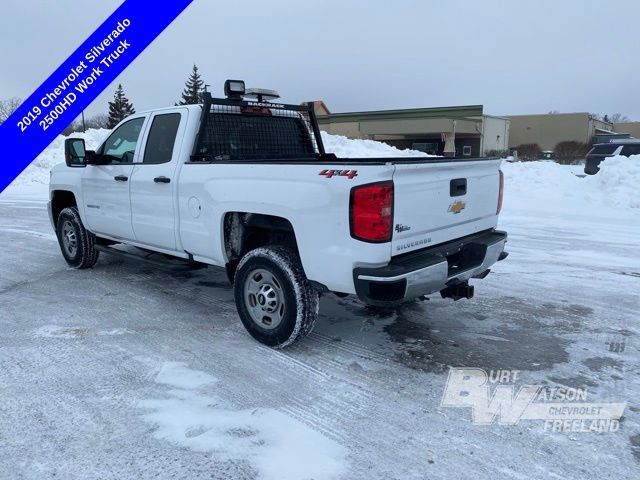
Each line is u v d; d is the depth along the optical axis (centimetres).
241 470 267
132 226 542
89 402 331
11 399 334
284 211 385
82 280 616
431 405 333
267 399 338
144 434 296
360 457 279
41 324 468
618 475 265
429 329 464
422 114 4494
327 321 483
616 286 600
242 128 535
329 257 364
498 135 4994
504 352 415
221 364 388
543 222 1048
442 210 397
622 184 1237
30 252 770
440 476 264
